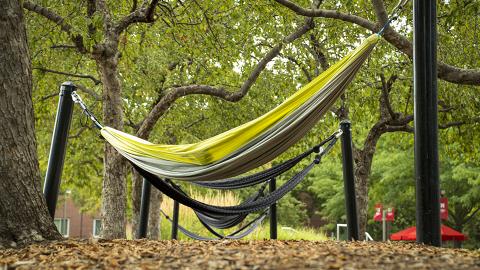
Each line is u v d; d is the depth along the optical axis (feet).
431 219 19.31
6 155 20.57
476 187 75.92
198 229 52.49
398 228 101.24
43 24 34.01
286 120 20.10
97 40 29.22
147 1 34.24
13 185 20.52
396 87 43.93
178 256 15.44
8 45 21.02
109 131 23.61
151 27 38.11
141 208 32.32
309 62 41.39
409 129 43.16
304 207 123.85
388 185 82.69
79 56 40.60
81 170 54.54
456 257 14.83
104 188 34.35
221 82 43.01
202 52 36.68
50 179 23.58
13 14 21.17
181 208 54.29
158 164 21.22
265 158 20.94
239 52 38.68
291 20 38.01
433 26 20.01
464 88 40.65
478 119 42.47
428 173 19.49
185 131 48.26
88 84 47.26
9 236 20.15
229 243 18.44
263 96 43.57
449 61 37.76
